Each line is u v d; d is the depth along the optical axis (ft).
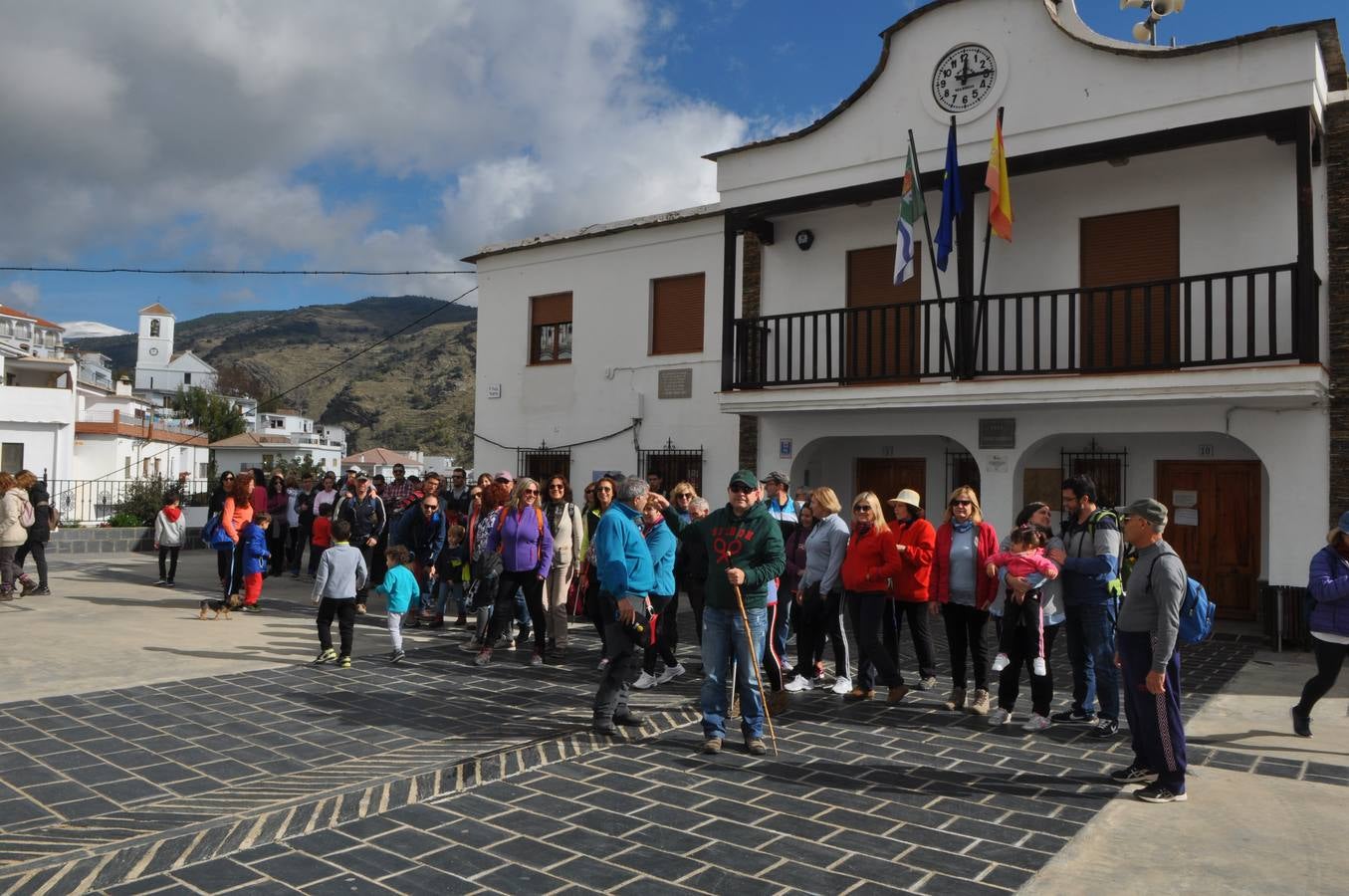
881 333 41.57
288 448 183.11
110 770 17.78
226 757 18.81
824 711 24.38
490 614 31.30
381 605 42.80
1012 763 19.70
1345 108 35.24
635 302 54.49
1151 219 39.60
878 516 24.91
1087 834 15.49
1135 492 42.47
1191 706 25.31
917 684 27.55
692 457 51.70
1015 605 22.65
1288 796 17.56
